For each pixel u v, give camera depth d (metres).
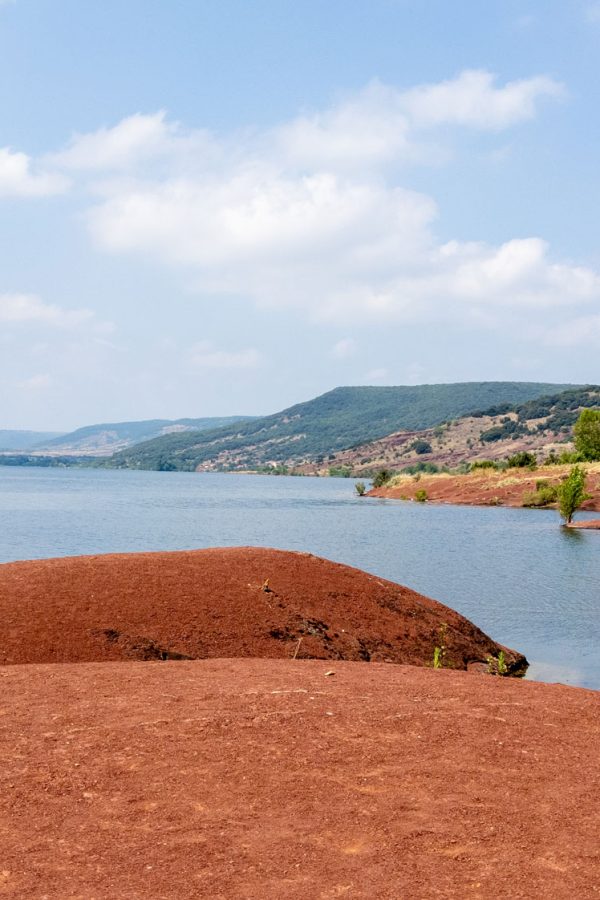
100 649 14.63
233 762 7.41
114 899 4.98
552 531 54.59
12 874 5.27
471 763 7.55
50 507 86.75
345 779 7.07
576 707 10.00
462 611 24.30
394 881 5.26
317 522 65.12
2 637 14.54
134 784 6.86
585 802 6.64
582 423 101.81
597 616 23.58
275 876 5.32
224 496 119.62
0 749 7.70
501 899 5.04
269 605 17.31
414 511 79.38
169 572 18.02
